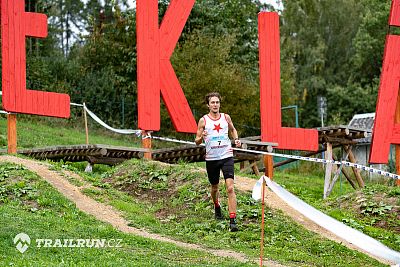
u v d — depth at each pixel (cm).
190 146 1734
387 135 1728
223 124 1123
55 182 1333
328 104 4881
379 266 1009
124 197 1338
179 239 1084
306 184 2200
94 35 3744
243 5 3912
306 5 5350
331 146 1859
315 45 5238
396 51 1731
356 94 4725
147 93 1647
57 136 2705
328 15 5284
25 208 1161
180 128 1669
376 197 1416
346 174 1956
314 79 4978
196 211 1252
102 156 1739
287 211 1253
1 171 1330
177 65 3138
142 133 1673
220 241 1088
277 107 1711
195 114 3088
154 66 1655
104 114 3356
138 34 1645
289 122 3869
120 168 1522
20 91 1577
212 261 916
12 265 784
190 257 936
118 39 3638
